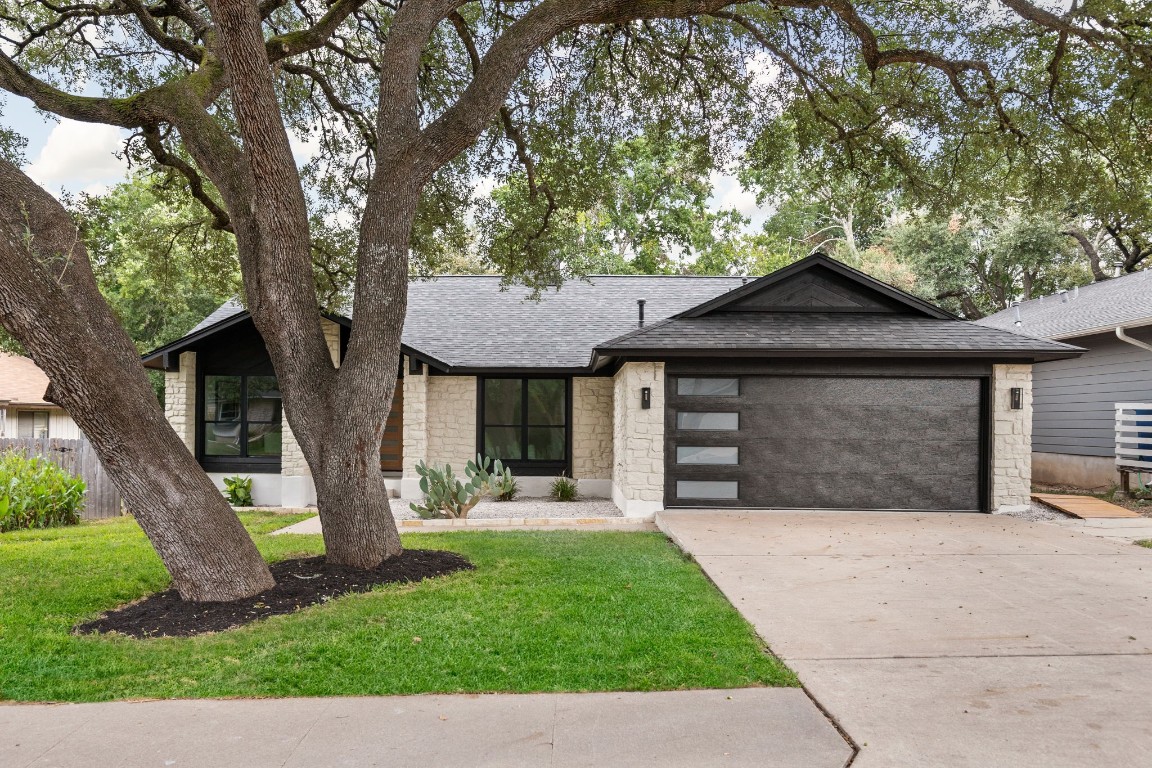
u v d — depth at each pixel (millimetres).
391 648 5082
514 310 17422
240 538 6461
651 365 11719
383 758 3531
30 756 3561
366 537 7398
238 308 17078
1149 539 9328
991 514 11477
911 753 3553
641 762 3482
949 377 11734
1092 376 15898
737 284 18781
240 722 3953
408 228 7605
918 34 10086
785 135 11742
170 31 11773
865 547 8711
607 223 31016
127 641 5312
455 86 12141
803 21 10477
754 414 11828
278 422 14820
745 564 7793
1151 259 26797
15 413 24656
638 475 11672
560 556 8367
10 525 11469
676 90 11578
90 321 5820
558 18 7770
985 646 5148
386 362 7430
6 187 5590
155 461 6090
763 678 4520
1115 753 3553
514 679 4523
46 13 11195
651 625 5570
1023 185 11586
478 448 15172
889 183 11766
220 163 7344
